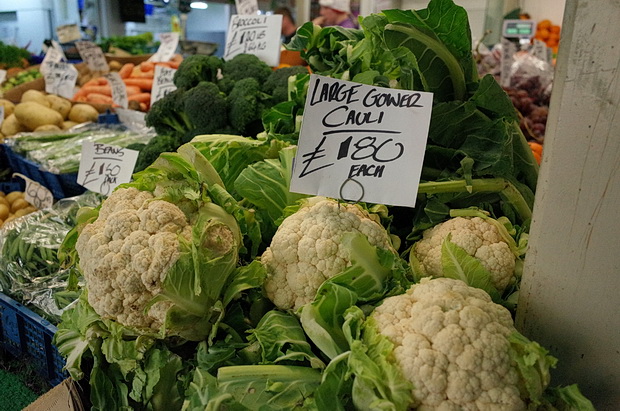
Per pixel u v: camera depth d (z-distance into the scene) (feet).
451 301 2.98
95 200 7.61
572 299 3.14
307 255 3.60
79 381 4.05
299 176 3.64
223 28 33.58
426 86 4.37
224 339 3.65
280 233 3.82
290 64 13.02
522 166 4.77
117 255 3.45
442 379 2.70
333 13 17.65
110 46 21.53
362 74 4.95
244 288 3.61
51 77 14.10
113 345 3.63
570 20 2.81
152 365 3.57
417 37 4.22
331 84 3.56
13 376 6.00
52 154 9.76
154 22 31.45
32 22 30.60
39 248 6.48
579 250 3.04
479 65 14.21
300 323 3.60
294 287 3.63
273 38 9.43
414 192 3.59
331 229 3.64
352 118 3.62
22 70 18.11
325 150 3.63
